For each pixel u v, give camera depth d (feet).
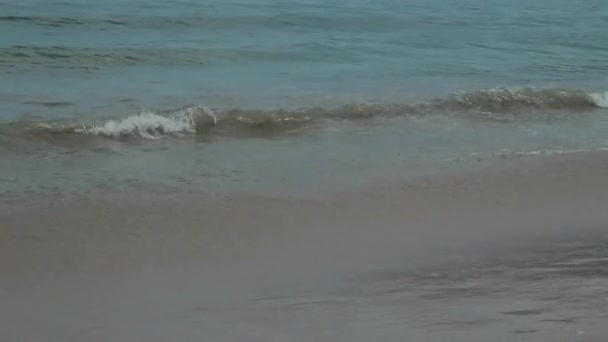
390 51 119.55
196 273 36.01
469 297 32.01
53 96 78.07
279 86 88.58
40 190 49.44
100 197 48.34
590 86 97.60
